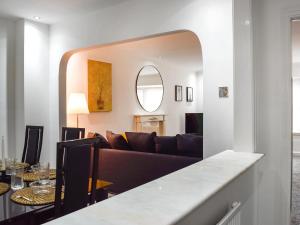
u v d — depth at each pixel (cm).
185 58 680
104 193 223
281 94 232
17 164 278
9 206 170
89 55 516
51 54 441
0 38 412
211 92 279
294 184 459
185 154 343
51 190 196
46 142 440
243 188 173
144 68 653
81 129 286
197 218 113
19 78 422
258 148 240
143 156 360
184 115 812
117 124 577
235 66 214
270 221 236
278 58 232
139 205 97
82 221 83
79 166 167
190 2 293
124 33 349
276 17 232
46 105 441
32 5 359
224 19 271
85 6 361
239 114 214
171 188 117
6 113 421
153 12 322
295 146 751
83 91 505
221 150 273
